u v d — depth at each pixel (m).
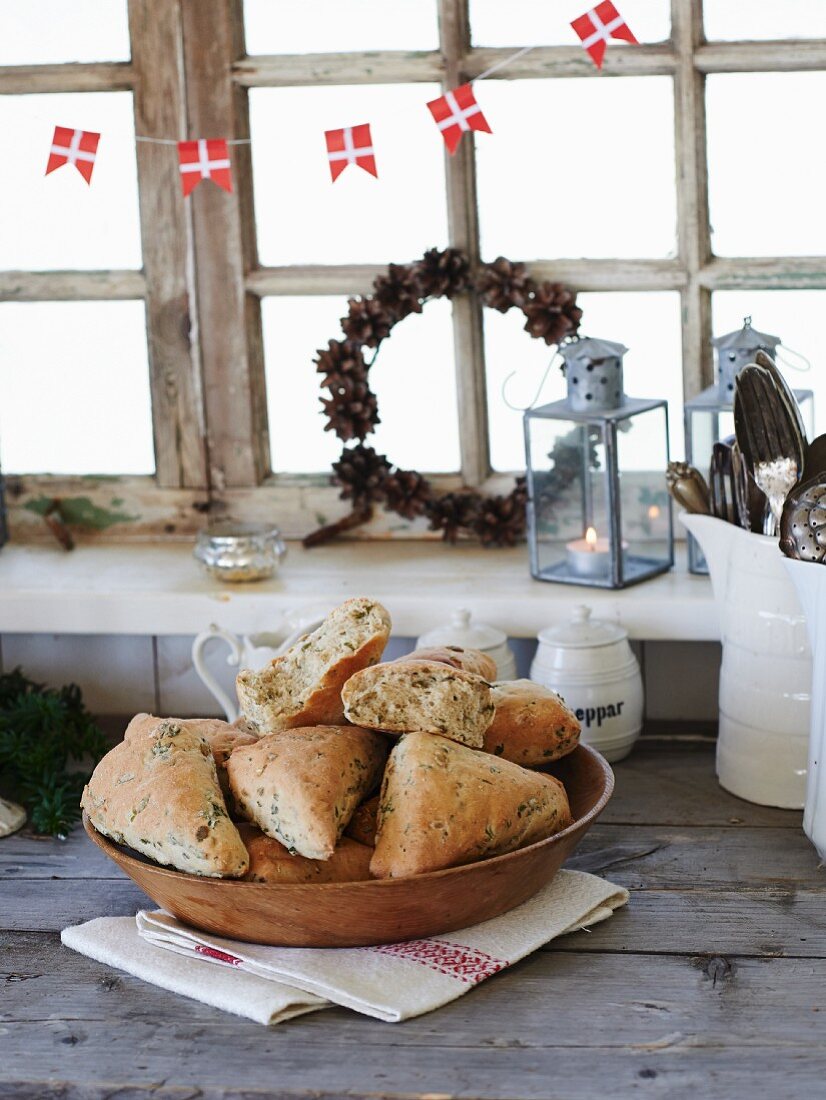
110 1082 0.93
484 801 1.03
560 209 1.66
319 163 1.69
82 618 1.60
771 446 1.23
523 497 1.68
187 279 1.71
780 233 1.63
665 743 1.53
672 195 1.64
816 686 1.16
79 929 1.12
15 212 1.74
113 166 1.71
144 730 1.12
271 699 1.12
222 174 1.46
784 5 1.57
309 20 1.66
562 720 1.18
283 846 1.05
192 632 1.58
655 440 1.55
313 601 1.55
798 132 1.60
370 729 1.10
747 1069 0.92
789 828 1.29
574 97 1.63
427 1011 0.99
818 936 1.09
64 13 1.68
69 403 1.79
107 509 1.80
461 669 1.13
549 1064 0.93
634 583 1.56
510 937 1.06
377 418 1.68
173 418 1.75
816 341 1.64
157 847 1.04
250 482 1.77
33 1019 1.01
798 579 1.15
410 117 1.66
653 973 1.04
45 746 1.44
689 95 1.58
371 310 1.63
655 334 1.66
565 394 1.67
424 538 1.77
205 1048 0.96
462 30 1.62
